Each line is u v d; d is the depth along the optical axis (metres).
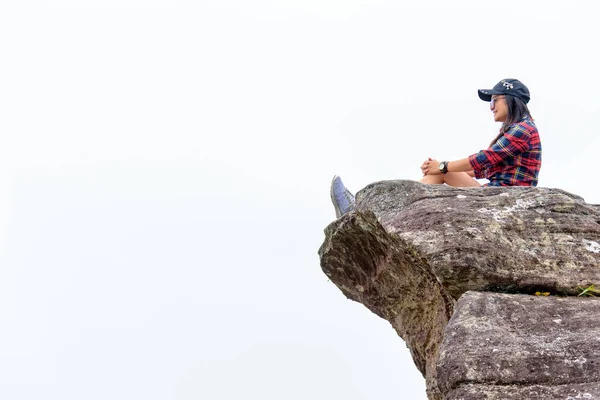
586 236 6.43
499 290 6.15
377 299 8.23
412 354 7.98
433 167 7.99
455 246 6.18
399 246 6.86
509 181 7.75
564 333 5.50
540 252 6.28
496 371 5.25
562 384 5.14
